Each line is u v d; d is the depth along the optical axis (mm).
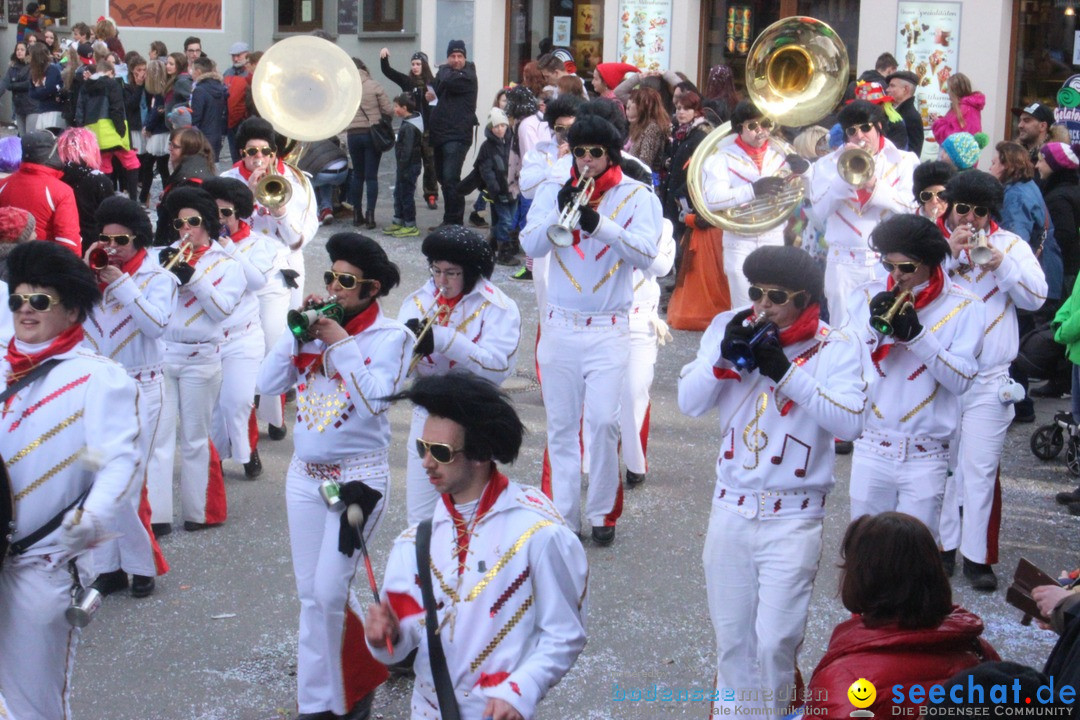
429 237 5664
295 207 8578
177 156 8938
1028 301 6168
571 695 5324
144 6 22969
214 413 7742
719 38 15016
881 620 3492
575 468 6770
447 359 5613
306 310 4660
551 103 8195
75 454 4262
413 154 14555
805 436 4352
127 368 6078
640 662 5617
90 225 9125
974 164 8711
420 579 3537
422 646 3541
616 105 7770
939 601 3455
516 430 3490
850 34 14102
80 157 9141
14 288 4285
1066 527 7211
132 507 6105
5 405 4254
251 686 5414
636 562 6660
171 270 6551
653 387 9766
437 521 3566
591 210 6195
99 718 5137
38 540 4234
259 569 6598
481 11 16500
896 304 5184
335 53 8828
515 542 3465
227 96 16750
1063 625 3820
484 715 3455
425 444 3463
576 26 16203
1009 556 6797
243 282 6938
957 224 6301
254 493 7652
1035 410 9328
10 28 25031
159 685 5406
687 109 11383
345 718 5000
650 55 15219
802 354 4414
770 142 9188
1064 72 13055
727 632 4500
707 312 11211
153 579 6285
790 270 4320
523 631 3471
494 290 5805
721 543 4469
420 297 5883
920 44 13273
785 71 8805
